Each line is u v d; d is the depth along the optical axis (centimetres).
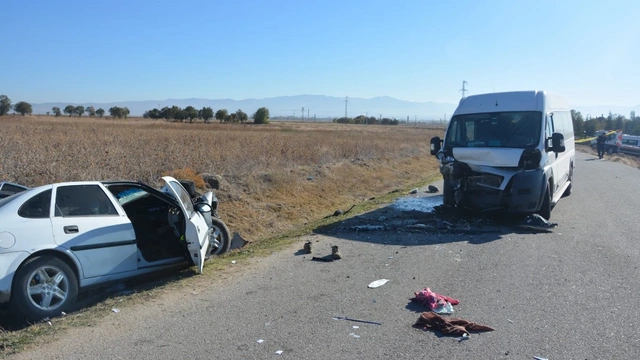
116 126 4928
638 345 442
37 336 487
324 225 1055
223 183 1346
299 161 1939
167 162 1467
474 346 444
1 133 2506
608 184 1786
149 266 675
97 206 642
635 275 659
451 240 880
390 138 4297
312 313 532
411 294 591
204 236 748
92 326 511
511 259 746
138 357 434
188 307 562
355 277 664
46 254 567
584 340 453
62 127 3903
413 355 427
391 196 1504
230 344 457
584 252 787
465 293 592
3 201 597
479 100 1108
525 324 493
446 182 1050
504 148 991
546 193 1020
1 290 525
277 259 775
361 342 455
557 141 1004
